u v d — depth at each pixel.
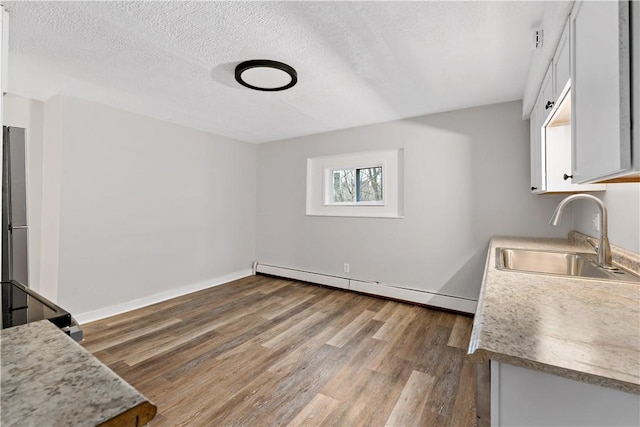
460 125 3.12
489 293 1.05
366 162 3.79
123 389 0.41
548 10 1.48
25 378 0.41
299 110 3.15
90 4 1.51
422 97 2.79
